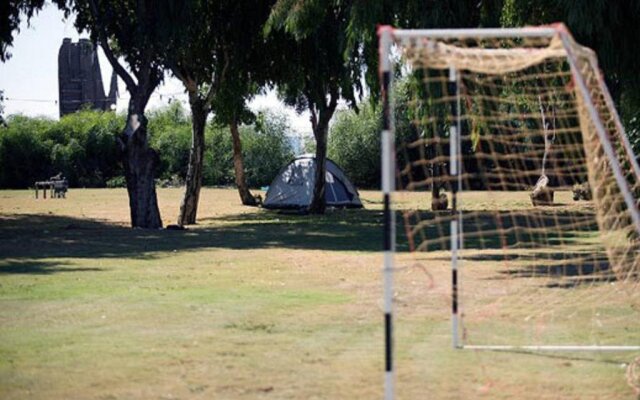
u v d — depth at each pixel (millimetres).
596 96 17812
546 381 14922
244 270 30484
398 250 37938
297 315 21109
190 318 20656
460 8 34344
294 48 57469
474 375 15281
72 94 160875
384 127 12734
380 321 20328
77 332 18891
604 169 18609
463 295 24250
